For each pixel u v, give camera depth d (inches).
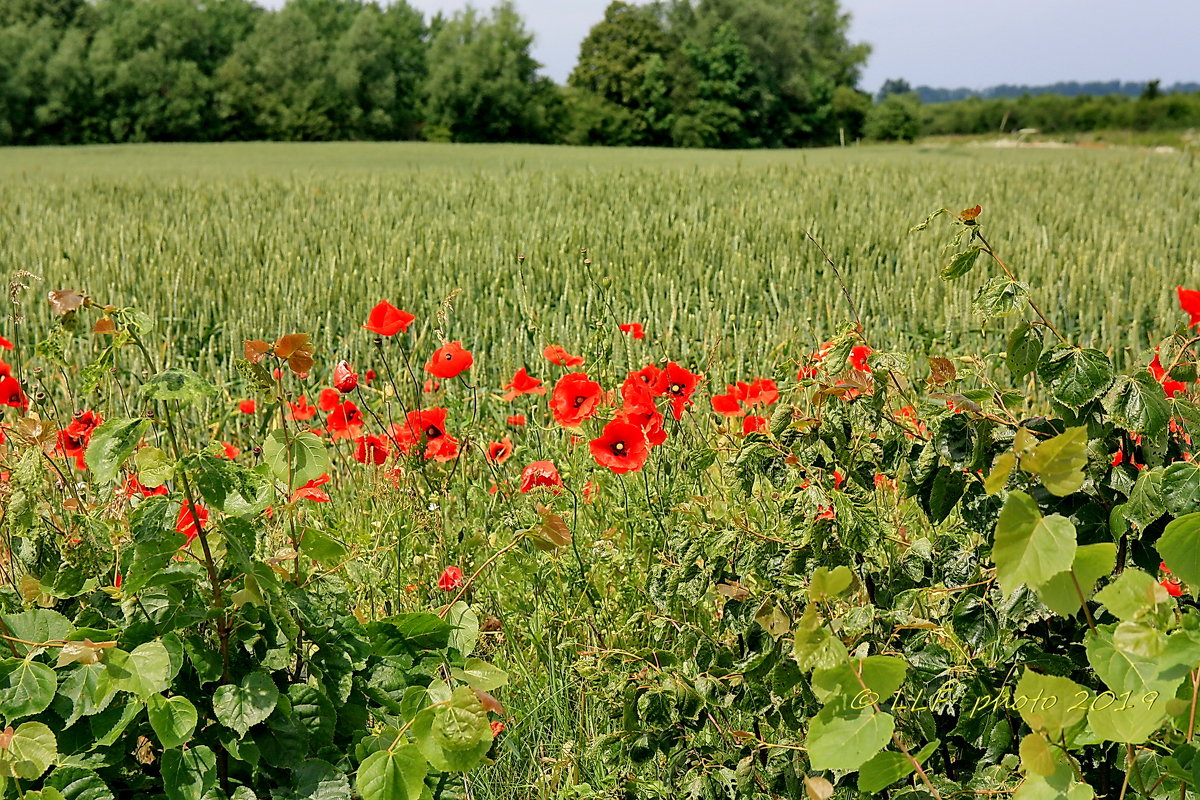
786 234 333.7
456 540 105.7
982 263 276.4
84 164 1101.1
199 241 336.2
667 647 83.3
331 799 59.9
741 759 71.0
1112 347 211.0
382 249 315.0
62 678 57.3
